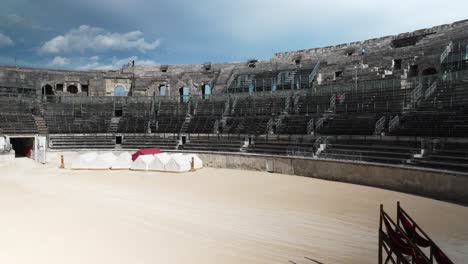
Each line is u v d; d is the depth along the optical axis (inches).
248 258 453.4
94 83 2299.5
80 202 788.6
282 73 2010.3
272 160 1327.5
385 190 936.9
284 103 1755.7
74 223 611.5
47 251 473.7
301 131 1501.0
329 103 1569.9
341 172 1096.8
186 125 1905.8
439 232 562.6
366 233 566.6
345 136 1322.6
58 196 856.3
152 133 1909.4
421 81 1301.7
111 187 997.2
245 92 2031.3
